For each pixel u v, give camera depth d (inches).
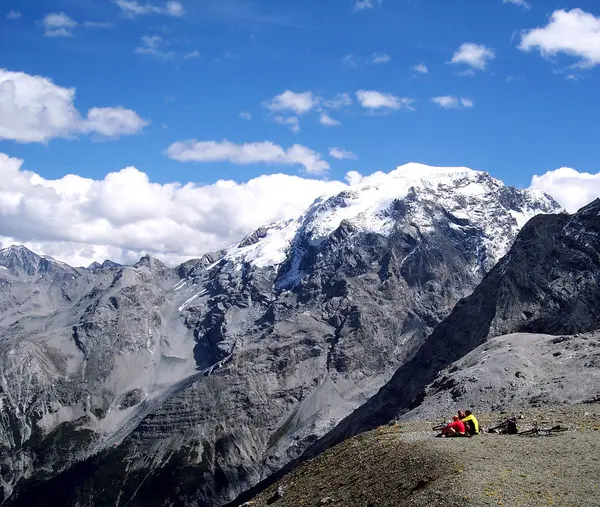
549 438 2212.1
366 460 2395.4
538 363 5344.5
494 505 1712.6
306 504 2287.2
